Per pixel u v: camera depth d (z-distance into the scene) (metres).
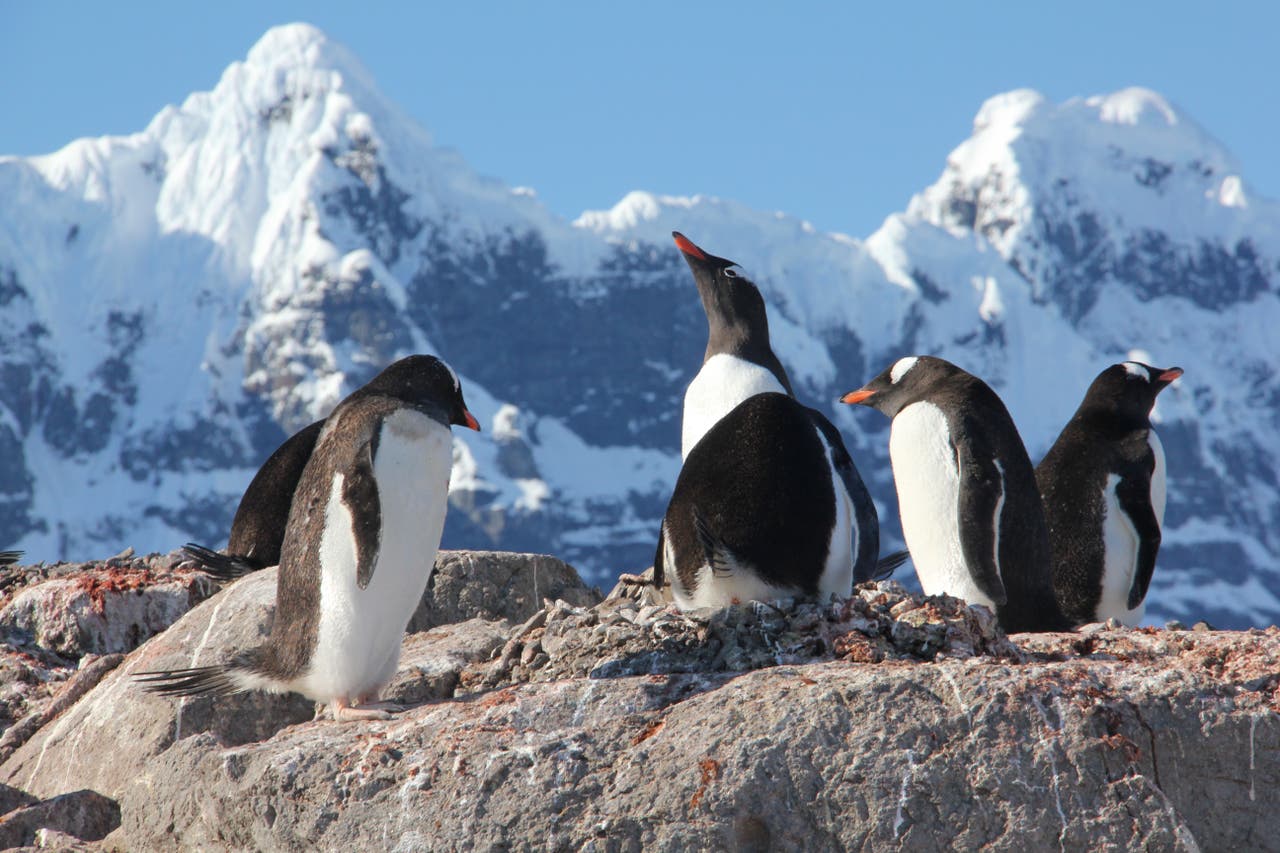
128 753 13.46
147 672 13.75
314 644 11.89
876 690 10.13
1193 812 10.34
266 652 12.26
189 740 11.51
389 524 11.88
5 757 14.97
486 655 13.77
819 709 10.05
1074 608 18.88
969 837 9.57
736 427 12.19
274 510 18.14
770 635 11.54
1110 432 19.22
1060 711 10.04
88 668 15.88
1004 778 9.70
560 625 12.85
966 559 16.11
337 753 10.61
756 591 11.90
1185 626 14.80
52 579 19.45
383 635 12.00
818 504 11.85
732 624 11.66
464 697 12.13
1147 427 19.31
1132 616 18.94
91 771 13.64
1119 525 18.75
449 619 18.09
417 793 10.10
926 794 9.67
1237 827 10.34
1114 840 9.52
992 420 16.50
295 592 12.05
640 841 9.64
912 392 17.44
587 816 9.75
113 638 17.97
